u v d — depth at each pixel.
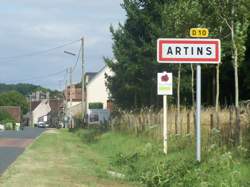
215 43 12.45
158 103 35.22
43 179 14.84
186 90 31.83
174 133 21.91
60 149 27.38
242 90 34.88
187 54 12.46
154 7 34.03
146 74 35.72
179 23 19.59
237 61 16.81
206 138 17.44
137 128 28.45
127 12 36.16
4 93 167.00
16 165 18.75
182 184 12.77
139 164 17.42
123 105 41.28
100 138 33.06
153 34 33.19
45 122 144.00
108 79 42.88
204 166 13.17
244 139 15.78
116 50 38.72
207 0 17.14
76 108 111.50
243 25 16.67
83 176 15.82
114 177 15.67
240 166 13.18
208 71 34.97
